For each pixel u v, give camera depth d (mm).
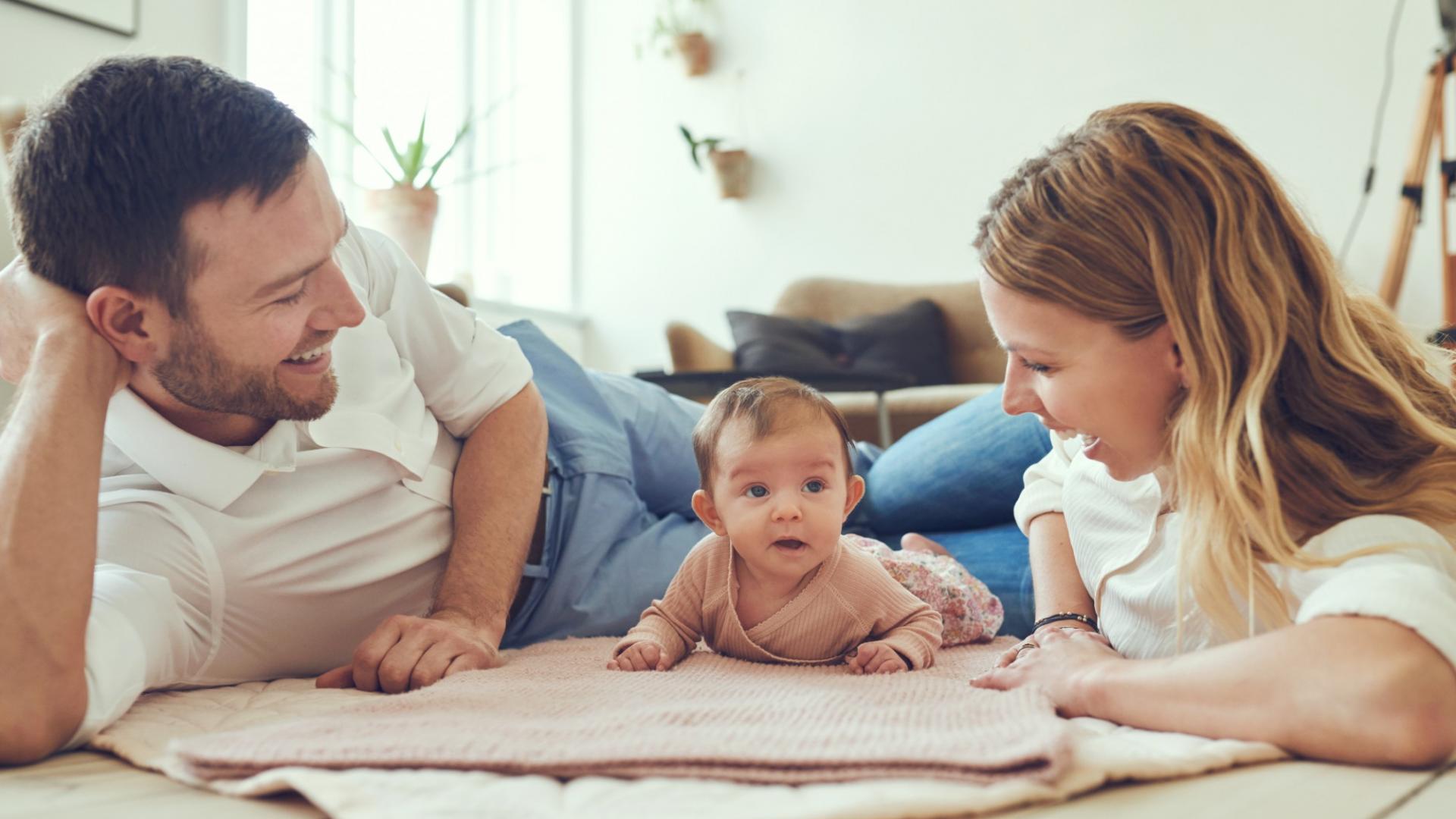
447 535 1317
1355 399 823
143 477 1112
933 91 4422
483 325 1412
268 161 962
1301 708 672
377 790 600
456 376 1363
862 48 4566
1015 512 1219
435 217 3250
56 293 976
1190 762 648
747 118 4805
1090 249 811
